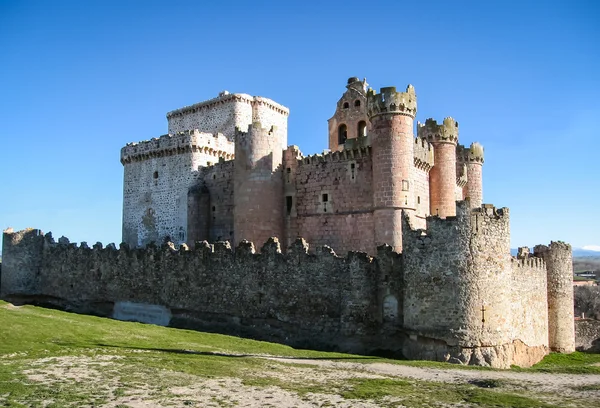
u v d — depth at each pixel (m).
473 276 41.22
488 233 41.94
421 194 65.88
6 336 39.69
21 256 77.00
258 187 65.94
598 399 28.42
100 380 28.67
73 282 71.75
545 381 34.31
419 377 33.88
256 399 26.16
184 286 59.06
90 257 70.12
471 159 79.25
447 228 41.97
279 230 67.12
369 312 47.06
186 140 78.81
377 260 47.47
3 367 30.86
